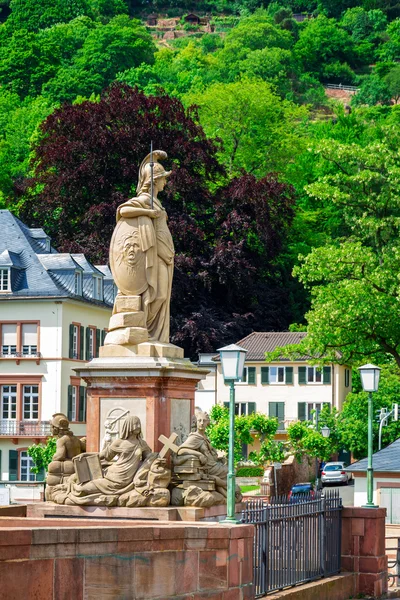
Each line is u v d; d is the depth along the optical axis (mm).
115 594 22000
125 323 30938
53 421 30938
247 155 147000
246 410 120000
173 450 29672
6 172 149500
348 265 73125
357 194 79812
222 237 123688
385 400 96000
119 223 31594
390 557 47062
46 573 20422
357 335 72375
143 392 30141
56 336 103812
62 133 122000
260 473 100062
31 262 106688
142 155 119812
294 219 135875
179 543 23812
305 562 31594
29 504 29750
